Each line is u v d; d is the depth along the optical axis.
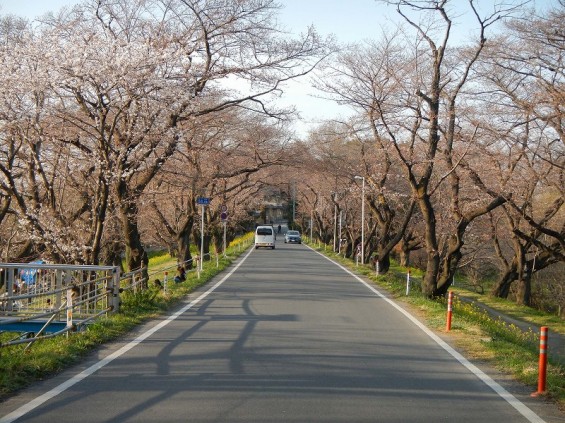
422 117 21.36
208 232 44.38
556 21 16.31
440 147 22.41
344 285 22.34
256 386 7.11
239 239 70.88
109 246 28.00
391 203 39.44
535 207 26.12
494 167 21.16
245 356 8.90
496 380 7.81
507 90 18.61
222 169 29.06
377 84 21.41
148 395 6.65
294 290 19.75
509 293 38.34
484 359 9.22
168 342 10.01
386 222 32.56
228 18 19.16
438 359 9.09
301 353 9.21
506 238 33.72
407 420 5.93
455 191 22.09
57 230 17.11
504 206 23.84
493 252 40.50
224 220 37.91
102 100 15.52
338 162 34.94
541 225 23.05
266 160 29.34
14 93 15.22
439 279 22.17
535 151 18.42
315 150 35.69
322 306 15.59
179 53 16.95
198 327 11.70
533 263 29.58
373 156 32.66
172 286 19.97
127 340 10.17
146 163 19.05
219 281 22.94
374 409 6.27
